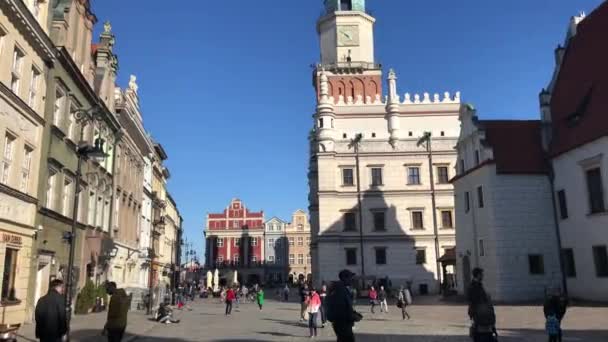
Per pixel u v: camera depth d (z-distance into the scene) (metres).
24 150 21.30
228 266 132.12
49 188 24.72
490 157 37.66
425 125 62.91
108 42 34.94
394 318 28.20
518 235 36.56
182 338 19.84
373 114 62.97
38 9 23.03
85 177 29.70
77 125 27.97
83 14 29.47
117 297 13.01
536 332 19.33
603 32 37.12
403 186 60.72
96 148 16.47
